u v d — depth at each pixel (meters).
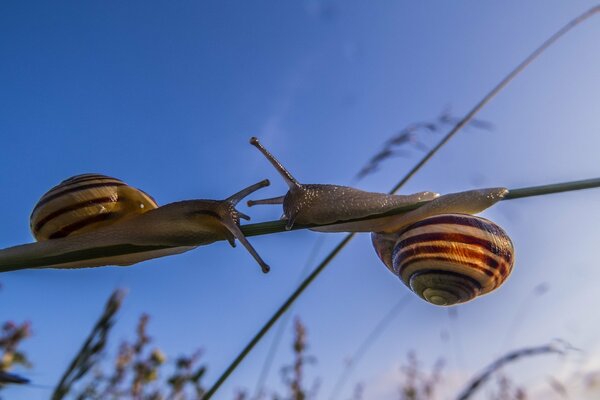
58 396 0.08
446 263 0.10
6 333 0.12
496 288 0.11
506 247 0.10
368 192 0.11
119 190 0.10
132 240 0.10
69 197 0.10
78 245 0.09
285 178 0.11
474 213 0.10
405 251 0.10
